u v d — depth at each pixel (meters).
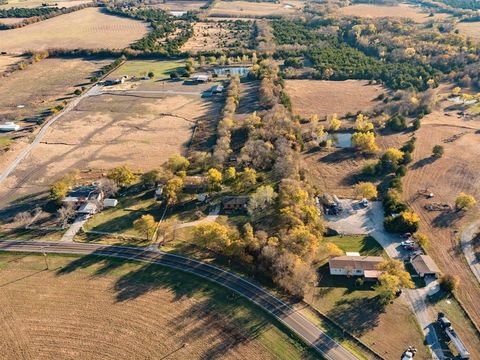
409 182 179.12
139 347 103.50
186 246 137.75
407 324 112.38
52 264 130.50
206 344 104.00
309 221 143.75
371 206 163.50
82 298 117.81
